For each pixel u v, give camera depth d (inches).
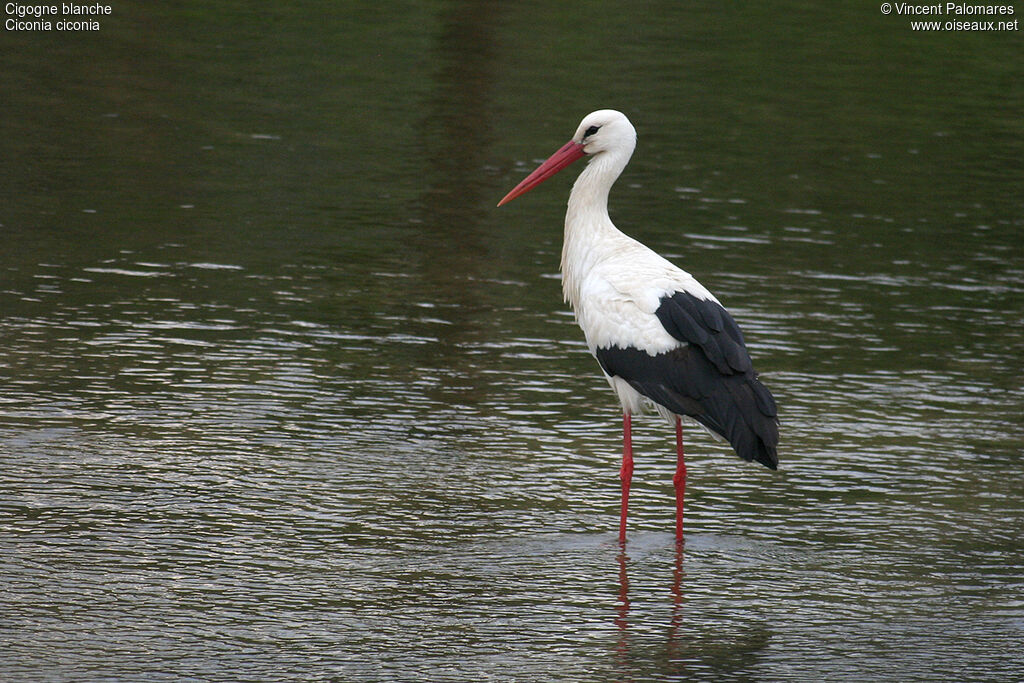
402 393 529.3
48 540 401.1
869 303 660.1
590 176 467.8
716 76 1149.1
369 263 689.6
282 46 1182.9
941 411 532.1
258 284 649.6
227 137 914.7
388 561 400.5
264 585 382.0
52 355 546.6
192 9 1301.7
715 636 362.9
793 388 550.9
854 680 340.5
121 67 1084.5
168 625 357.1
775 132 994.7
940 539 427.5
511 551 410.6
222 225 739.4
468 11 1346.0
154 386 522.9
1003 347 606.5
